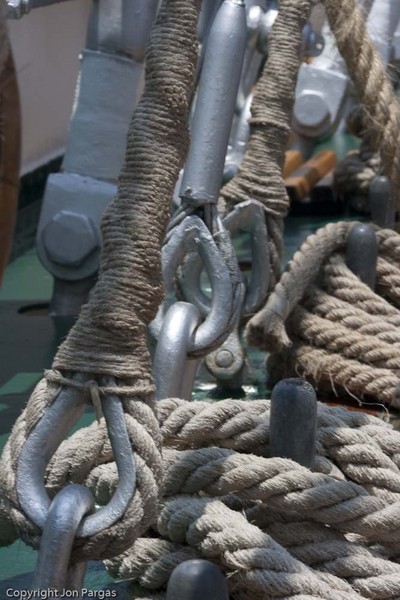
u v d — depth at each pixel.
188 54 2.13
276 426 2.40
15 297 4.98
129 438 1.92
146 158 2.05
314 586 2.15
